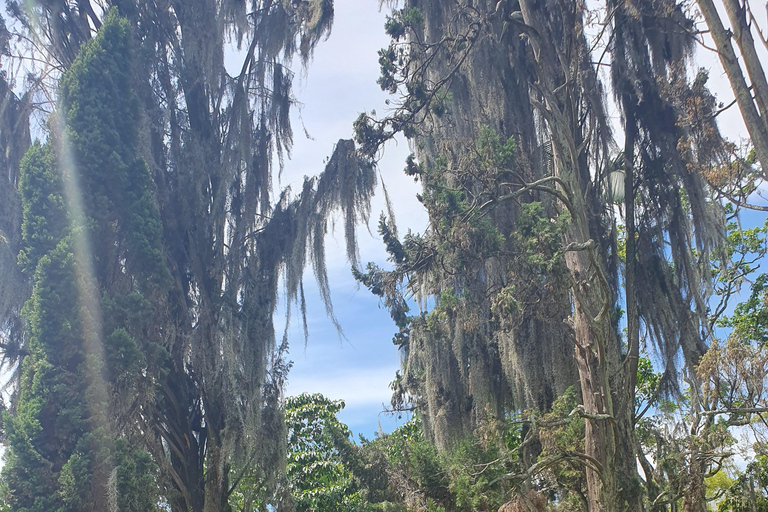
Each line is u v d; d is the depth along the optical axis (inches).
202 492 588.1
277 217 655.1
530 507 450.9
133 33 625.3
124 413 476.4
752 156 561.9
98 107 533.3
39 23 622.8
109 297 496.4
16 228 595.5
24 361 460.1
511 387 578.6
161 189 609.3
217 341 592.4
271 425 595.5
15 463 423.8
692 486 522.9
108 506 420.8
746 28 452.1
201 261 618.2
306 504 711.1
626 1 598.2
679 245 606.2
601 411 474.0
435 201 536.7
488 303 571.8
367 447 642.2
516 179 586.6
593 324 466.0
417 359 692.1
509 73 627.5
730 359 552.4
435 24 661.9
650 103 612.7
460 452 504.1
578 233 527.5
